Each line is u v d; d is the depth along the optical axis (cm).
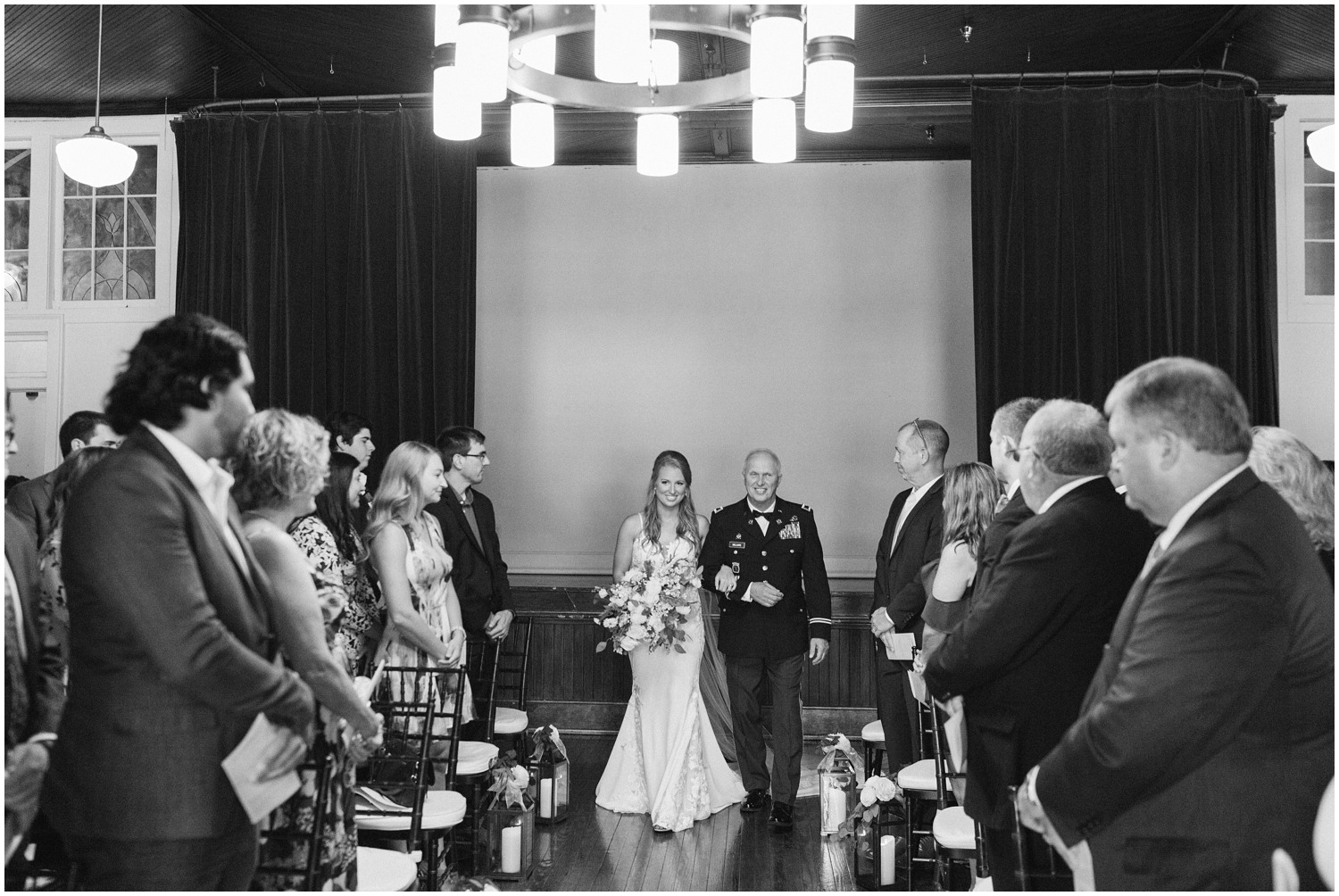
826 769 484
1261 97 624
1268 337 587
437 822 345
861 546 700
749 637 504
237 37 585
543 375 723
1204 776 195
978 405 586
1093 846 206
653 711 514
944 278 704
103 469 212
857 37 568
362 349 623
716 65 588
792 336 710
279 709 216
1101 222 584
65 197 707
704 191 718
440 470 420
